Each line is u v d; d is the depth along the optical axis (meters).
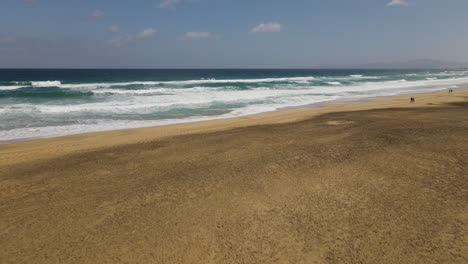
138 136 12.55
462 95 27.17
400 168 7.98
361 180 7.27
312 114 17.39
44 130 14.07
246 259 4.54
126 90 30.86
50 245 4.96
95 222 5.64
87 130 14.19
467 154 8.98
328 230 5.22
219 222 5.55
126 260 4.56
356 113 17.27
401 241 4.87
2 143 11.56
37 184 7.44
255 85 42.59
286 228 5.30
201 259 4.55
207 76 92.50
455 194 6.41
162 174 8.00
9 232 5.35
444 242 4.80
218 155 9.58
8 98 24.55
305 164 8.48
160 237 5.12
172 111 19.84
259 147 10.38
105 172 8.22
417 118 15.16
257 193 6.71
